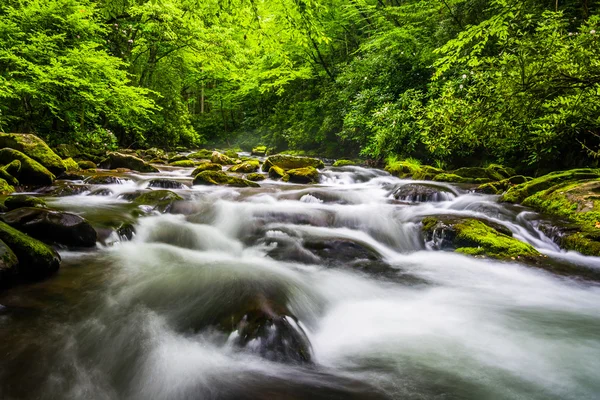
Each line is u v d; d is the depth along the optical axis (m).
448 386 2.12
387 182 10.04
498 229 5.06
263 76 19.80
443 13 12.11
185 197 6.68
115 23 14.51
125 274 3.44
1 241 2.94
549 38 4.43
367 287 3.72
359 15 18.23
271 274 3.63
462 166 11.34
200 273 3.55
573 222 5.02
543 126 5.98
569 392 2.09
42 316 2.56
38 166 7.17
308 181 9.79
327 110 18.23
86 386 1.95
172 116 19.83
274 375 2.12
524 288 3.70
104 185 7.58
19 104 11.63
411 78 12.43
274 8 4.05
